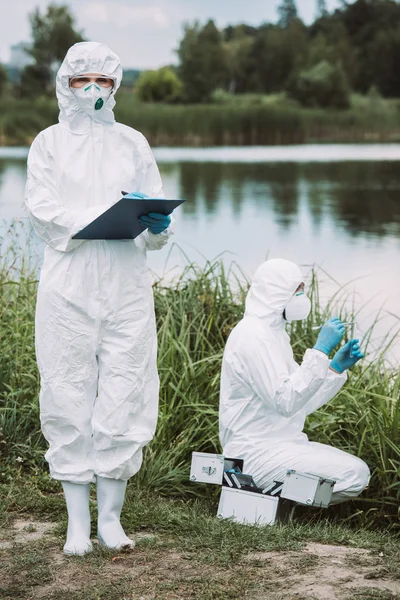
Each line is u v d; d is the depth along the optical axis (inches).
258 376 248.7
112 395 208.2
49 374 209.2
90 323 208.2
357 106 2516.0
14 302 352.8
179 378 313.0
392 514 277.6
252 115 2037.4
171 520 233.5
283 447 252.8
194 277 390.3
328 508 280.4
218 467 246.5
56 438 211.3
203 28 2815.0
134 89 2598.4
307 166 1413.6
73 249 208.1
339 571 196.1
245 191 1075.9
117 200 212.8
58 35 2409.0
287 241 709.9
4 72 2386.8
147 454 282.8
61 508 245.3
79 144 212.1
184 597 187.0
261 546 212.7
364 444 291.9
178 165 1403.8
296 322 356.2
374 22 3393.2
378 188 1118.4
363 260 623.5
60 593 189.9
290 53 3029.0
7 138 1882.4
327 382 257.6
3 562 207.5
